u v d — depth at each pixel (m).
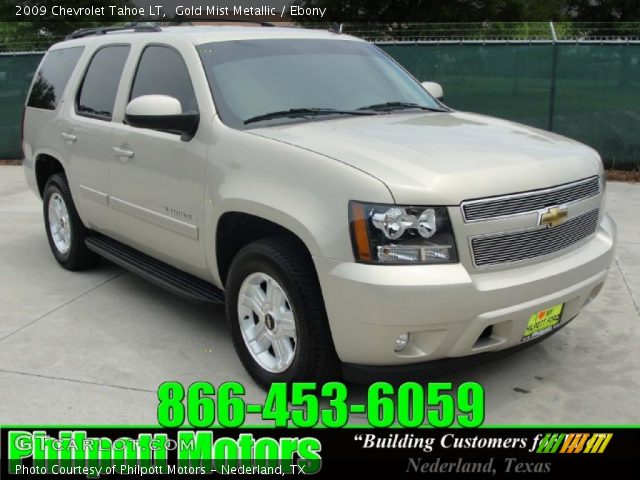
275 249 3.55
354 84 4.62
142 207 4.65
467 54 10.45
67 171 5.59
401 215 3.14
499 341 3.43
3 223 7.80
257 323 3.88
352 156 3.39
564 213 3.53
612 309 5.02
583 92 10.12
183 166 4.17
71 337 4.60
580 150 3.90
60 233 6.11
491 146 3.66
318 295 3.43
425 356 3.30
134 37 5.03
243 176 3.73
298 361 3.54
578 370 4.09
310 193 3.37
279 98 4.25
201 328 4.74
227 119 4.02
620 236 6.92
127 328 4.74
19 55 11.97
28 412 3.65
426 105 4.82
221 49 4.41
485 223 3.26
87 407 3.69
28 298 5.35
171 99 4.07
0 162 12.23
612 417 3.59
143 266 4.90
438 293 3.13
